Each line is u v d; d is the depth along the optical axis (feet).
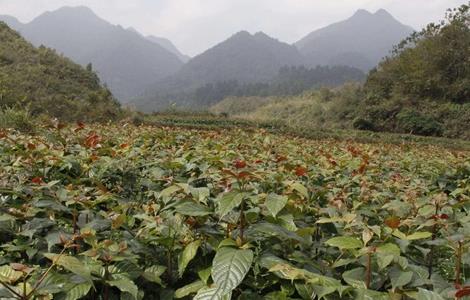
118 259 7.60
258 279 7.99
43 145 16.98
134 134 28.37
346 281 7.82
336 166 19.67
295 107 196.34
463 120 117.19
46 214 10.17
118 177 15.67
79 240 8.91
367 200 13.71
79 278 7.27
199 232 8.77
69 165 14.80
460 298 6.81
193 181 14.74
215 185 12.25
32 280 7.00
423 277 8.11
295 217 10.56
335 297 7.27
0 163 15.93
